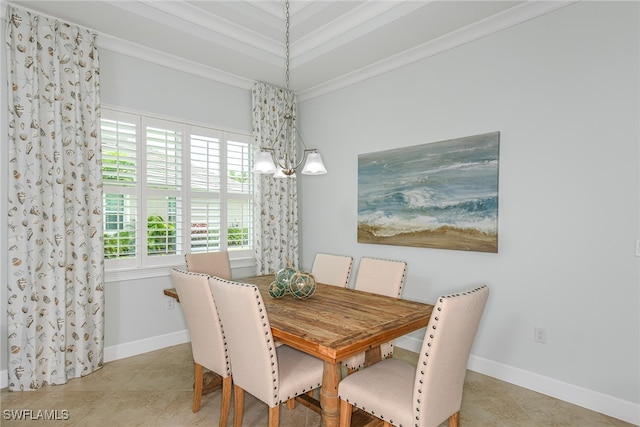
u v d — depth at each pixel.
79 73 2.85
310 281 2.39
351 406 1.81
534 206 2.59
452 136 3.06
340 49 3.25
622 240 2.23
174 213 3.57
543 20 2.54
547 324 2.54
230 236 3.99
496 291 2.80
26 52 2.60
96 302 2.94
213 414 2.31
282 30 3.26
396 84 3.49
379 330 1.77
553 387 2.51
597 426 2.16
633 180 2.19
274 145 4.21
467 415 2.28
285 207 4.30
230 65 3.65
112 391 2.61
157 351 3.38
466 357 1.71
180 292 2.19
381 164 3.58
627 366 2.21
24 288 2.60
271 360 1.74
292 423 2.22
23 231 2.59
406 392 1.68
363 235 3.76
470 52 2.94
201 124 3.75
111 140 3.16
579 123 2.39
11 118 2.54
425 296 3.27
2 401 2.45
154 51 3.32
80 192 2.83
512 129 2.70
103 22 2.84
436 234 3.14
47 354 2.68
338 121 4.08
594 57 2.32
